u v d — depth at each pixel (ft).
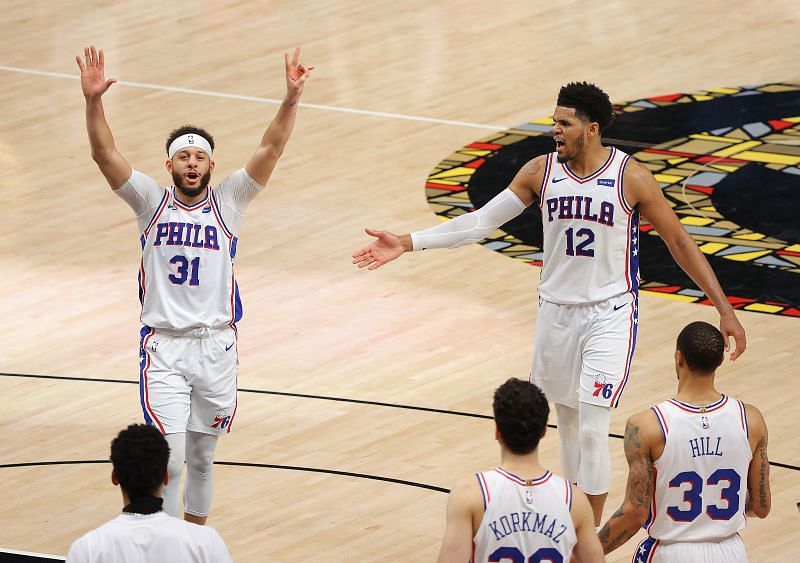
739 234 118.52
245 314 107.45
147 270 67.46
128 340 103.09
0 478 80.48
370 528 73.20
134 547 46.32
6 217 129.29
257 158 67.62
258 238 122.31
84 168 141.90
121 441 47.06
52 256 120.16
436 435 85.46
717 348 54.13
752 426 54.44
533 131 146.41
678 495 54.34
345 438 85.40
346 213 127.03
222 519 74.64
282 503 76.54
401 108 155.43
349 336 102.73
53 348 101.76
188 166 66.59
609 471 69.05
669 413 54.19
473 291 110.83
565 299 68.85
